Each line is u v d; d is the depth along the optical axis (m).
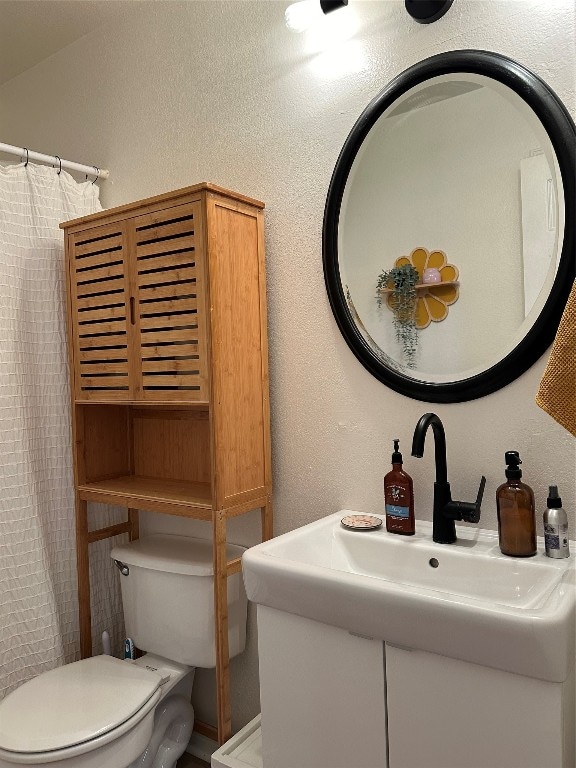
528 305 1.32
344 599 1.15
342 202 1.60
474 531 1.42
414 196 1.48
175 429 2.05
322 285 1.68
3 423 1.84
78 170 2.15
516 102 1.33
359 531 1.49
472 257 1.40
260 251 1.74
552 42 1.30
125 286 1.77
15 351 1.89
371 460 1.60
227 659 1.63
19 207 1.93
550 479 1.33
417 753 1.11
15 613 1.83
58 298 2.02
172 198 1.63
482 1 1.39
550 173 1.29
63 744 1.36
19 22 2.25
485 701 1.02
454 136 1.42
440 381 1.45
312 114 1.70
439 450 1.37
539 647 0.94
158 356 1.69
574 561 1.21
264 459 1.74
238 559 1.68
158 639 1.84
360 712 1.18
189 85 2.01
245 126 1.85
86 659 1.80
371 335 1.56
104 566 2.14
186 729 1.88
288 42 1.75
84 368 1.90
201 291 1.58
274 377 1.79
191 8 2.00
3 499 1.83
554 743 0.96
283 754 1.31
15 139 2.71
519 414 1.36
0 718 1.46
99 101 2.31
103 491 1.87
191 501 1.67
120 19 2.22
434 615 1.04
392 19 1.53
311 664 1.25
